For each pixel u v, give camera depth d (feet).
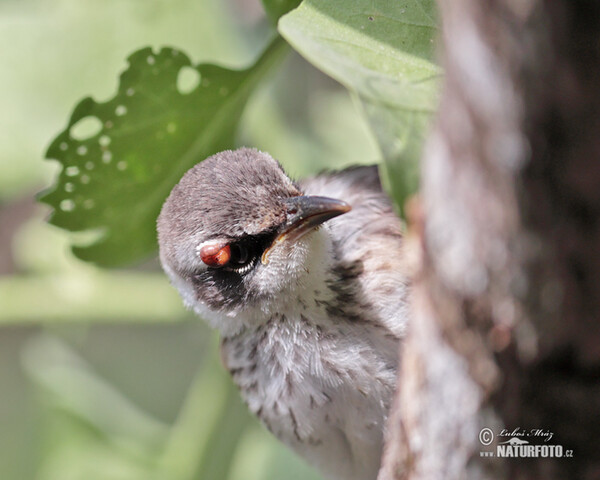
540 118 5.61
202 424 6.79
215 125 6.41
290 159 6.79
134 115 6.37
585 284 5.96
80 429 6.89
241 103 6.40
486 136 5.87
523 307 6.10
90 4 6.79
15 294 6.81
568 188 5.72
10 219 6.95
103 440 6.89
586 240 5.82
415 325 6.17
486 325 6.12
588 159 5.58
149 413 7.04
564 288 6.02
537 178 5.76
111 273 6.81
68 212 6.42
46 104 6.79
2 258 6.96
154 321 6.82
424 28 6.21
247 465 6.81
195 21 6.77
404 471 6.20
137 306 6.81
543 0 5.39
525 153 5.72
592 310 6.04
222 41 6.77
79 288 6.81
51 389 6.91
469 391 6.14
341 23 6.22
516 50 5.55
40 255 6.83
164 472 6.81
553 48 5.43
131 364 7.06
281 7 6.32
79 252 6.46
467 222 6.10
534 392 6.12
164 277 6.82
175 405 7.04
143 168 6.41
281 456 6.80
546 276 6.04
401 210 6.15
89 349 7.04
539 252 5.98
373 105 6.16
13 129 6.79
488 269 6.10
